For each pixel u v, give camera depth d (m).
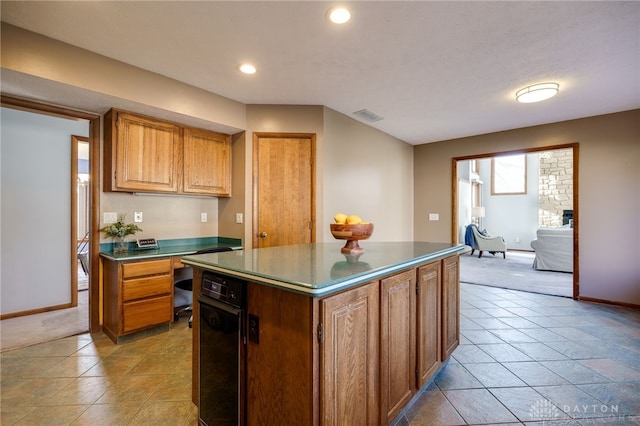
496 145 4.43
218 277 1.42
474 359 2.28
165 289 2.74
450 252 2.07
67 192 3.46
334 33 2.05
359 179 3.96
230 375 1.33
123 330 2.50
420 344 1.71
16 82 2.14
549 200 8.54
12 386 1.91
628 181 3.49
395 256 1.72
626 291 3.50
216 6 1.78
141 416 1.63
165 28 2.00
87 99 2.46
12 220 3.12
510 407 1.72
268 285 1.16
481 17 1.88
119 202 2.93
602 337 2.66
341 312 1.16
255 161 3.35
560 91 2.99
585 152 3.74
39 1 1.73
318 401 1.08
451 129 4.31
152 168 2.87
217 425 1.39
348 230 1.81
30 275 3.22
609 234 3.60
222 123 3.12
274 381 1.19
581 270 3.76
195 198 3.51
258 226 3.37
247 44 2.19
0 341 2.56
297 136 3.38
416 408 1.71
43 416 1.63
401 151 4.89
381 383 1.38
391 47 2.22
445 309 2.03
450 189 4.86
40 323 2.98
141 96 2.54
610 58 2.37
